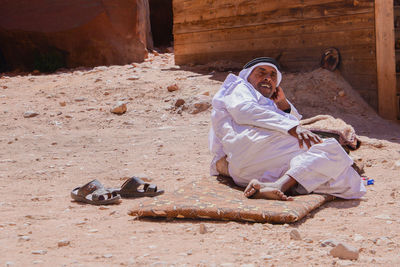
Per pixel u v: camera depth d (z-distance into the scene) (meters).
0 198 4.16
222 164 4.39
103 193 3.98
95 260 2.50
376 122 8.11
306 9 9.81
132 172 5.17
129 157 6.00
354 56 9.05
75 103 9.40
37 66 14.87
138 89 10.00
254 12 10.88
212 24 11.91
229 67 11.35
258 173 4.04
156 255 2.58
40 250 2.69
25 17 15.14
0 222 3.37
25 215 3.56
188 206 3.37
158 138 7.08
